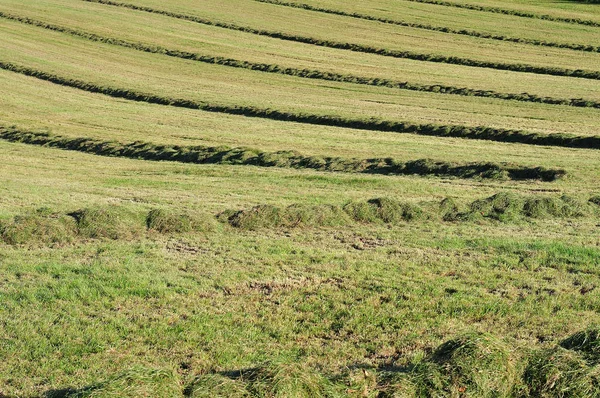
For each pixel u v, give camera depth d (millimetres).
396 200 17328
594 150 26812
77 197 19109
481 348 7875
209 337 9633
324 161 24875
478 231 15602
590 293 11234
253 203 18328
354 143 28453
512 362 7840
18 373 8531
